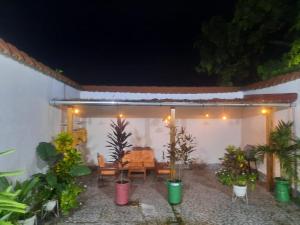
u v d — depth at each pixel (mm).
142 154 9750
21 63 5418
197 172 10336
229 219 6016
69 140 6477
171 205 6895
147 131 11070
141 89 11102
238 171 7215
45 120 6883
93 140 10922
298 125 7055
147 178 9570
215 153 11297
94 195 7688
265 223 5801
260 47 12781
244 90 10938
